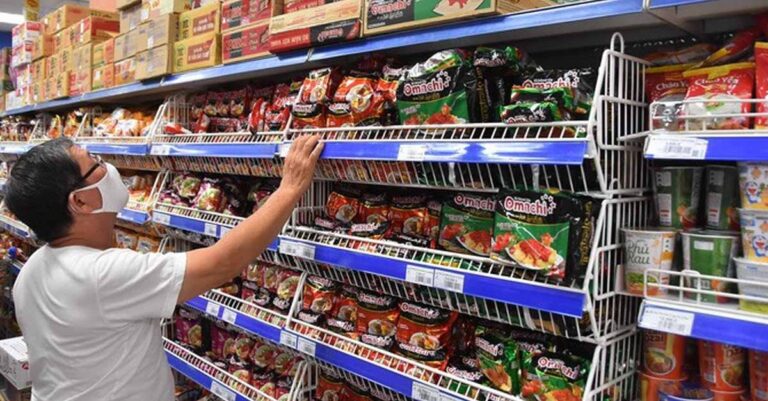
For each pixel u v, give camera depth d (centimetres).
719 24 137
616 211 130
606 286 128
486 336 153
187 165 268
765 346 100
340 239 182
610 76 128
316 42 188
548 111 127
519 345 147
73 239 154
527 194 132
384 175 170
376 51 188
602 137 124
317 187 210
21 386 317
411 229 175
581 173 127
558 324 133
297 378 209
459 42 176
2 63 540
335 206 193
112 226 163
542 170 135
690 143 109
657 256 122
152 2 282
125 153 286
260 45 215
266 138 208
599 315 127
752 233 110
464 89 144
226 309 226
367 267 165
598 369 130
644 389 134
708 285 115
